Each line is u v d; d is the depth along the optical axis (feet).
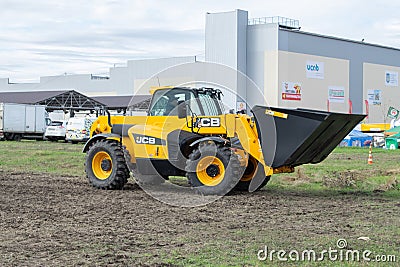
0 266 25.12
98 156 51.42
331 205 42.96
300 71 178.60
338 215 38.55
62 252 27.66
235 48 170.40
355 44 197.98
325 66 186.80
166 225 34.53
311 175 62.80
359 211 40.24
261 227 34.12
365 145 136.36
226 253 27.71
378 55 207.10
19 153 93.66
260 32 172.45
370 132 151.94
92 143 52.44
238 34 170.71
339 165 78.28
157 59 202.18
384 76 209.67
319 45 184.34
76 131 141.79
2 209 39.65
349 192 50.70
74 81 235.81
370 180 57.57
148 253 27.53
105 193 48.21
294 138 45.50
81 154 92.58
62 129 153.48
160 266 25.32
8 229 32.99
